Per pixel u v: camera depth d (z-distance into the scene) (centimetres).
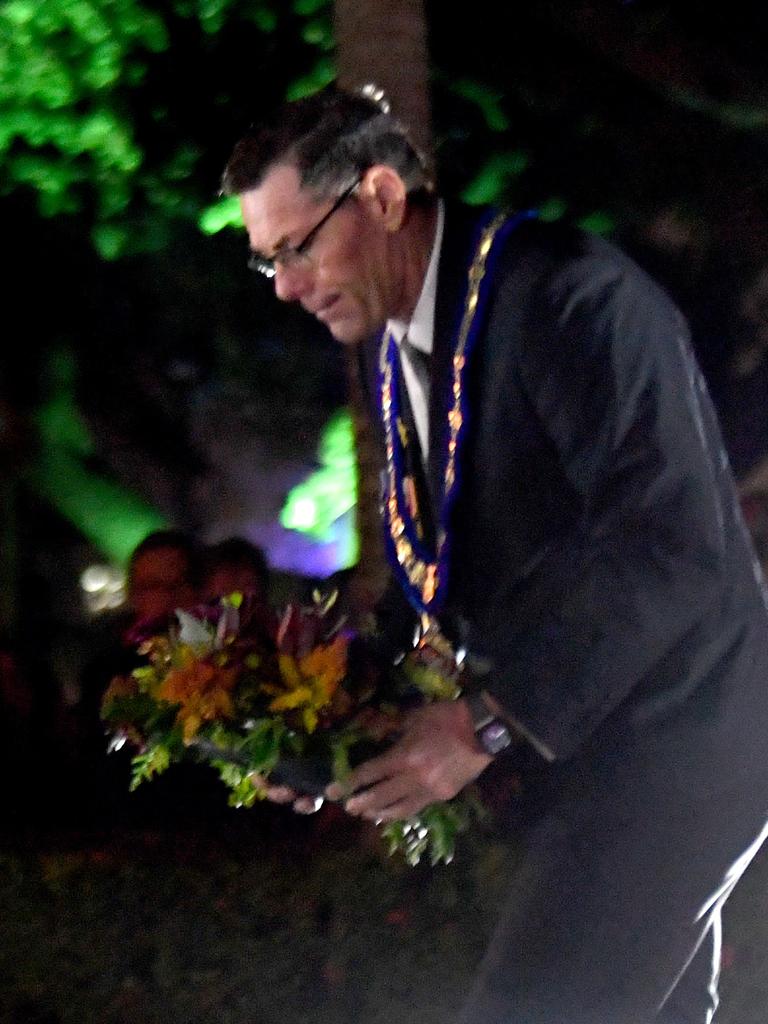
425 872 655
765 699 399
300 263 413
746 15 1341
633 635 376
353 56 813
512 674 386
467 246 410
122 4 1225
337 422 1948
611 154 1395
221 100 1383
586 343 387
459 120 1370
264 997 633
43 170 1391
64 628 1750
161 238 1529
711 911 411
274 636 436
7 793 945
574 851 405
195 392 1994
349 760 410
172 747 440
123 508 1995
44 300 1850
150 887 661
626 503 379
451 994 622
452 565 421
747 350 1334
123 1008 639
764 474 1203
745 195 1353
